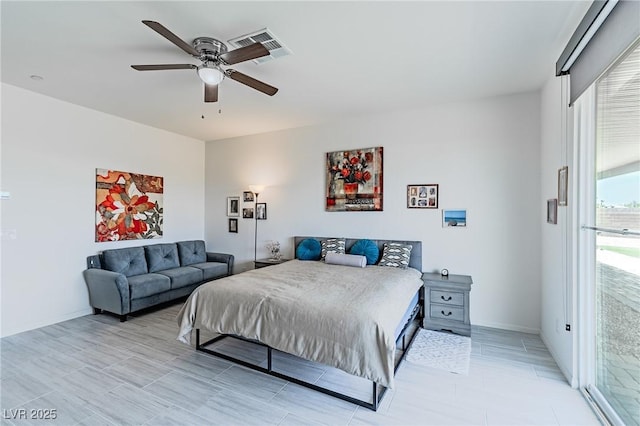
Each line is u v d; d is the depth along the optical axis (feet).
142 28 7.36
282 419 6.42
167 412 6.63
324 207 15.07
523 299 11.23
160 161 16.31
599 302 7.07
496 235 11.64
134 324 11.85
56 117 12.01
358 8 6.57
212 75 7.89
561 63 7.56
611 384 6.52
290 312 7.54
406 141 13.15
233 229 18.02
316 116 14.07
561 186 8.39
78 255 12.70
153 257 14.79
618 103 5.88
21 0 6.31
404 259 12.29
